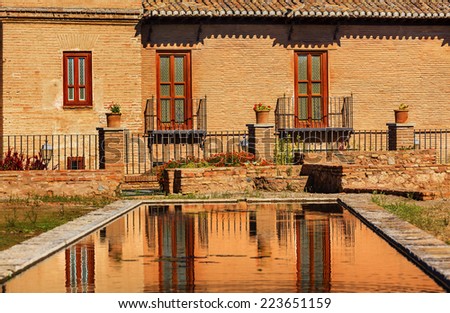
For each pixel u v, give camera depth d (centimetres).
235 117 3125
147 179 2702
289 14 3064
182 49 3084
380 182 2416
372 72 3231
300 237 1527
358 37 3219
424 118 3262
